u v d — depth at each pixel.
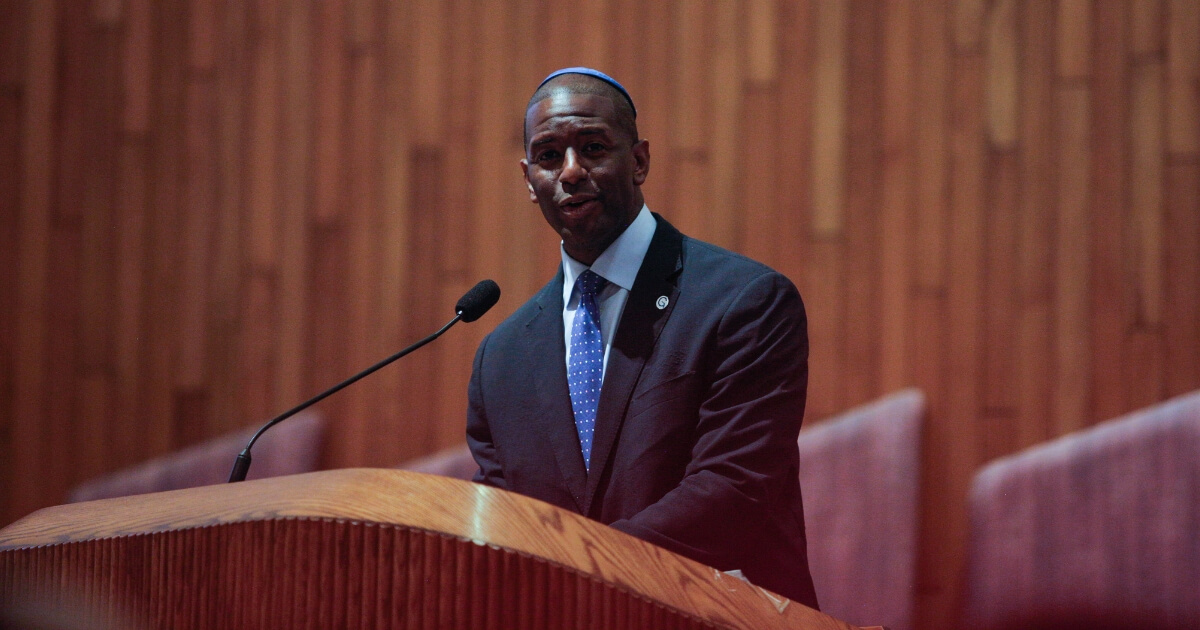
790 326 4.23
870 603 8.59
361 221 10.02
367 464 9.83
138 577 2.58
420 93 9.98
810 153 9.30
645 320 4.37
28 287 10.49
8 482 10.39
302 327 10.05
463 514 2.39
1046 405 8.79
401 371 9.84
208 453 10.00
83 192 10.47
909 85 9.17
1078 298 8.81
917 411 8.82
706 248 4.58
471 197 9.85
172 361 10.24
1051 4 8.98
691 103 9.51
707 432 4.07
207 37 10.37
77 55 10.56
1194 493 8.15
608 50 9.67
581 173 4.36
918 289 9.06
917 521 8.66
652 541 3.66
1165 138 8.73
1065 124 8.91
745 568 4.06
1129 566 8.22
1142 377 8.64
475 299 4.42
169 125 10.38
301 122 10.16
